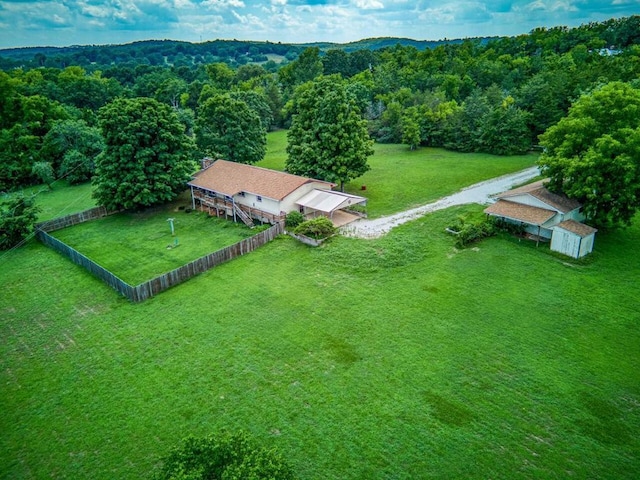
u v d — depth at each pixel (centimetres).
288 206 4078
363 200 4028
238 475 1181
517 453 1733
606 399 1977
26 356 2439
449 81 8719
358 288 2944
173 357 2366
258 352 2372
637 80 5872
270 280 3111
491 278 2994
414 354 2298
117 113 4394
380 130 8006
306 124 4938
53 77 10469
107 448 1844
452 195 4741
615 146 3262
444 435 1822
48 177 5794
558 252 3306
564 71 7631
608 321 2511
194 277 3203
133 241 3950
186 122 7856
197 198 4722
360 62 12175
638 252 3322
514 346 2334
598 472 1645
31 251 3850
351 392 2067
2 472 1756
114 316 2775
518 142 6656
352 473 1680
